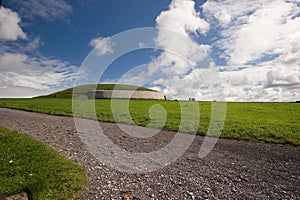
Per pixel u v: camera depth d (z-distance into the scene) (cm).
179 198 607
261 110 2828
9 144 876
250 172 793
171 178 731
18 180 622
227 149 1073
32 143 918
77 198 573
